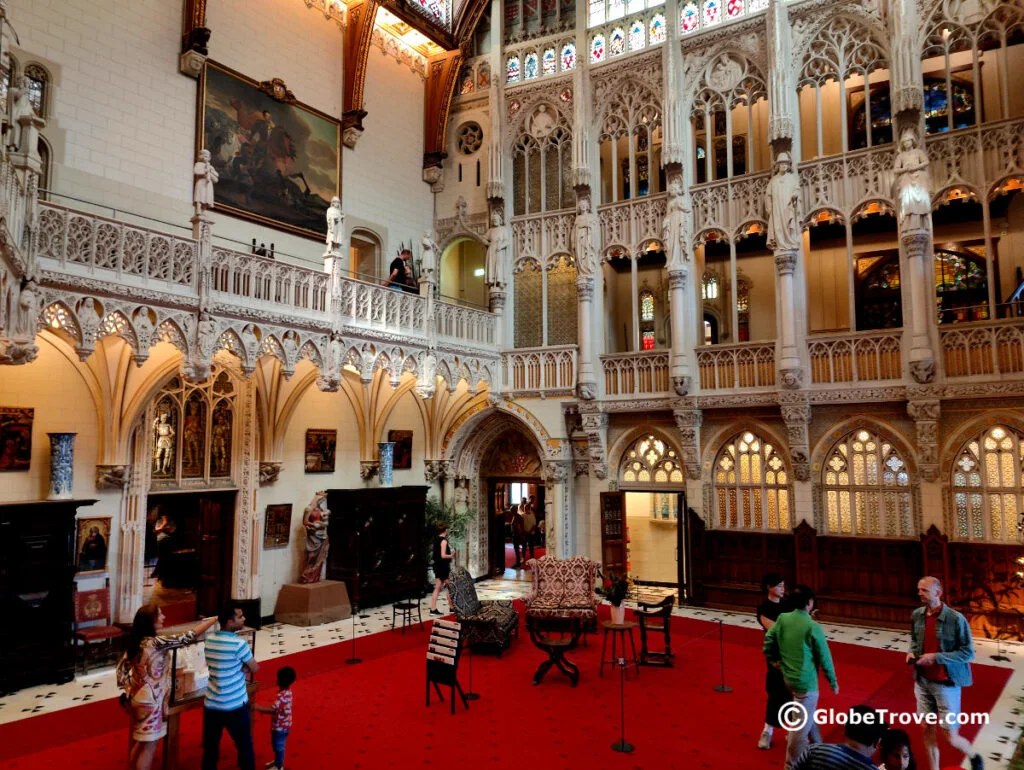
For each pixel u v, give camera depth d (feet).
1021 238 60.80
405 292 56.29
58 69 43.68
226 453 53.47
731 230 59.06
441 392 70.38
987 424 49.93
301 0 59.93
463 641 43.86
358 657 43.32
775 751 28.58
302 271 47.32
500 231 68.95
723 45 60.29
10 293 31.35
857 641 47.85
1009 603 47.88
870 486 54.29
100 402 44.73
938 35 52.54
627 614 55.98
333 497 58.29
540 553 85.05
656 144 73.87
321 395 59.72
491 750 28.78
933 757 24.64
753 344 57.36
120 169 46.50
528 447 72.02
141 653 24.95
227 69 53.16
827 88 67.31
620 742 29.14
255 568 52.75
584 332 63.93
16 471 41.24
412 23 65.46
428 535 64.75
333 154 62.03
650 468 64.34
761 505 58.54
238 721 24.64
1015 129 49.08
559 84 68.33
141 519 46.55
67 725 32.35
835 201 55.06
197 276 40.68
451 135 73.92
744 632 49.96
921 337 49.90
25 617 38.17
